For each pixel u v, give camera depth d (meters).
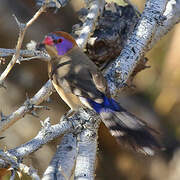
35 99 9.60
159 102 15.68
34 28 14.55
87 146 9.32
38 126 14.05
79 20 12.72
